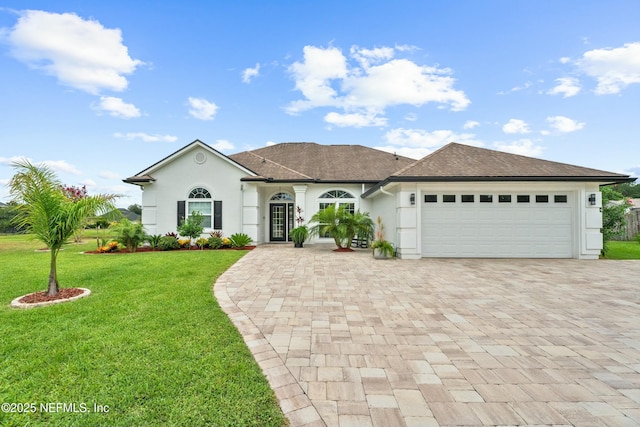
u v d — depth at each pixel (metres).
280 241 18.42
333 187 17.97
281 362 3.49
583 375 3.24
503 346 3.95
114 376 3.12
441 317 5.05
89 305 5.50
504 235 11.83
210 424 2.46
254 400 2.77
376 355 3.68
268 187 18.19
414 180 11.10
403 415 2.58
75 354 3.60
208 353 3.65
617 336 4.29
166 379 3.07
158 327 4.45
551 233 11.80
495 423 2.48
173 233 15.39
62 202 6.46
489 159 12.73
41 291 6.52
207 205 16.14
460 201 11.88
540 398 2.82
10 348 3.75
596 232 11.58
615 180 11.10
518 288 7.05
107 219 7.04
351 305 5.70
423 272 8.94
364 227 14.11
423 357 3.63
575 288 7.07
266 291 6.69
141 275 8.14
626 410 2.65
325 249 14.89
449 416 2.56
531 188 11.73
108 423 2.46
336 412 2.62
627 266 10.03
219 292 6.58
